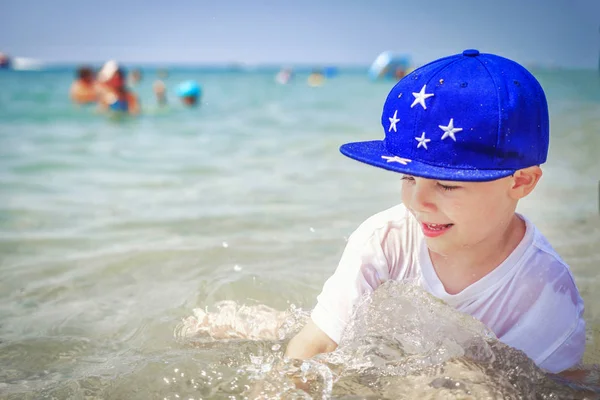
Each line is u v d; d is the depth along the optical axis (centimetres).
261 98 1711
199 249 280
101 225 323
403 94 150
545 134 150
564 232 296
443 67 149
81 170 493
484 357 163
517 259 163
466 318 167
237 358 172
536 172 151
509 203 153
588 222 312
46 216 341
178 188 419
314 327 174
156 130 832
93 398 154
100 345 192
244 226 319
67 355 185
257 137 724
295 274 249
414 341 170
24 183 436
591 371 171
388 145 154
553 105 990
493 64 148
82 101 1203
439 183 146
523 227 167
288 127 838
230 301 222
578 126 689
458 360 163
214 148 629
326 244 289
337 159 540
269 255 273
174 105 1384
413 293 172
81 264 264
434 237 154
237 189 414
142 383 159
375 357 166
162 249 280
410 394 152
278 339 191
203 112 1170
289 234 304
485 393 150
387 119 155
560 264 164
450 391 151
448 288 167
